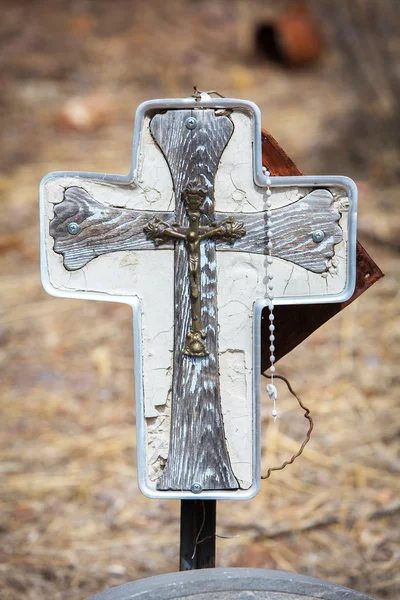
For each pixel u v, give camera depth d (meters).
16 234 6.41
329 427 4.25
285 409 4.39
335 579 3.31
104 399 4.59
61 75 9.95
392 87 7.25
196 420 2.04
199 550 2.21
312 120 8.27
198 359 2.03
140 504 3.79
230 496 2.04
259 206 2.01
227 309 2.04
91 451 4.15
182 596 1.91
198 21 11.52
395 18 7.39
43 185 2.03
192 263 2.01
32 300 5.63
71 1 11.86
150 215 2.03
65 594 3.26
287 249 2.03
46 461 4.08
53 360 4.96
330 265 2.04
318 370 4.73
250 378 2.04
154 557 3.47
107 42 10.87
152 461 2.06
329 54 10.32
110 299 2.04
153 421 2.06
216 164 1.99
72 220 2.03
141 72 10.06
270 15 11.62
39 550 3.50
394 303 5.30
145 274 2.04
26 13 11.54
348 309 5.29
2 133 8.42
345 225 2.03
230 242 2.02
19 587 3.28
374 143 7.20
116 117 8.83
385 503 3.72
